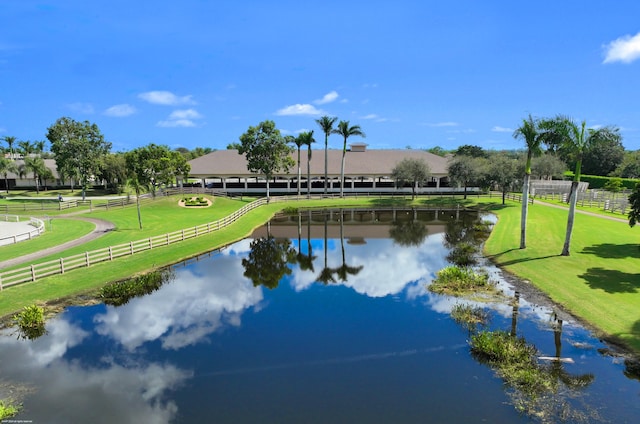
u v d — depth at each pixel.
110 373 12.08
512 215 43.84
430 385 11.30
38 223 36.59
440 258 27.19
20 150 126.00
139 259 25.27
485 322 15.58
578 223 35.22
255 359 12.91
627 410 10.02
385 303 18.14
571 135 22.30
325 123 64.56
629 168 78.81
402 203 59.62
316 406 10.35
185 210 49.66
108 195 68.69
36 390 11.18
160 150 60.84
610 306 16.11
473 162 58.69
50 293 18.94
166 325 15.84
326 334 14.84
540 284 19.75
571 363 12.33
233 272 24.28
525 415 9.88
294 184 73.38
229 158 72.00
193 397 10.80
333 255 29.14
